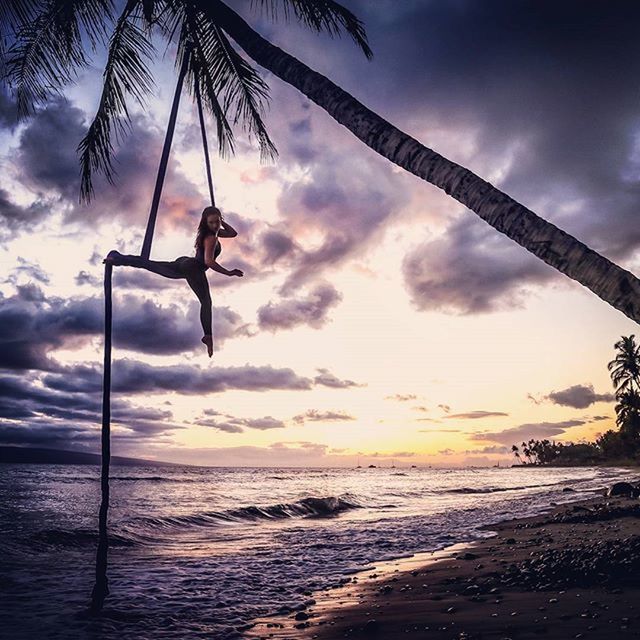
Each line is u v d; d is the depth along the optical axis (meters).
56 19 8.21
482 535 13.41
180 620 6.10
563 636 4.62
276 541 13.57
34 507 21.20
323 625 5.70
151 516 18.53
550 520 15.16
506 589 6.75
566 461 157.25
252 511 21.20
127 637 5.43
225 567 9.67
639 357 76.94
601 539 10.88
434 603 6.34
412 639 4.95
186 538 14.37
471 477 83.06
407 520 18.81
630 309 3.28
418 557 10.36
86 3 7.94
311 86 5.18
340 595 7.23
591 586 6.49
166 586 8.00
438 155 4.38
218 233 5.89
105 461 6.63
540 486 45.28
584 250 3.52
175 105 5.89
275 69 5.46
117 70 8.77
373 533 14.87
